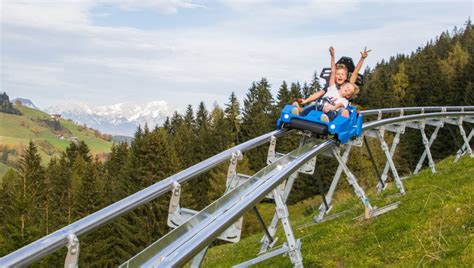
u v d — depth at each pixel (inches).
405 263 330.6
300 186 2559.1
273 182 273.6
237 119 4160.9
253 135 3567.9
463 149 848.3
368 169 1881.2
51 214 2250.2
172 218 243.3
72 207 2304.4
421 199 476.1
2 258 145.0
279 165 354.6
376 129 549.6
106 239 1936.5
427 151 705.0
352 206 640.4
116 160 3358.8
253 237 738.2
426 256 330.6
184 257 179.8
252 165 3029.0
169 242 210.4
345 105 441.7
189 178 255.3
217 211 253.3
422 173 745.6
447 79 3841.0
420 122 689.0
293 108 428.8
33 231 1902.1
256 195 250.2
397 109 669.9
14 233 1886.1
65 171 3120.1
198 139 3634.4
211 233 201.0
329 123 410.9
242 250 606.5
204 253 226.8
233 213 223.5
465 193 453.7
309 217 727.7
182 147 3398.1
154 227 1972.2
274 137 399.9
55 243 162.4
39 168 2514.8
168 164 2214.6
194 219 232.8
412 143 2770.7
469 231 355.9
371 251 376.2
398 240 382.6
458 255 319.3
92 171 2245.3
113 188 2541.8
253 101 4247.0
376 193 648.4
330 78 463.8
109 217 188.7
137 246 1963.6
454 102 3454.7
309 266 375.2
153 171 2206.0
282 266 398.3
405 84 4330.7
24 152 2519.7
